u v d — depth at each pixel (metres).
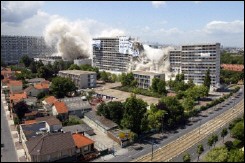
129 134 121.44
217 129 142.25
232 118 161.25
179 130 140.75
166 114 141.62
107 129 131.25
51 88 194.50
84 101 170.50
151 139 127.69
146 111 142.38
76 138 111.00
